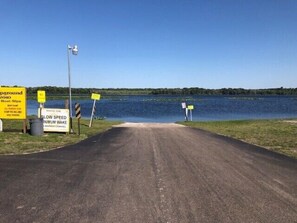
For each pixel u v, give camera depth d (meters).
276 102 95.50
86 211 4.78
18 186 6.00
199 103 87.25
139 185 6.16
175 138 13.38
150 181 6.45
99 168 7.55
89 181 6.41
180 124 23.12
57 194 5.56
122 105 74.88
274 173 7.27
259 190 5.93
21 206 4.95
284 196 5.59
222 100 110.75
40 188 5.89
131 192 5.72
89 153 9.52
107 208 4.91
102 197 5.43
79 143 11.59
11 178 6.54
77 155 9.18
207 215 4.68
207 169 7.57
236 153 9.84
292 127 19.39
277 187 6.14
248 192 5.80
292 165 8.18
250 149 10.69
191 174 7.06
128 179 6.59
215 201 5.29
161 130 17.06
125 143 11.72
